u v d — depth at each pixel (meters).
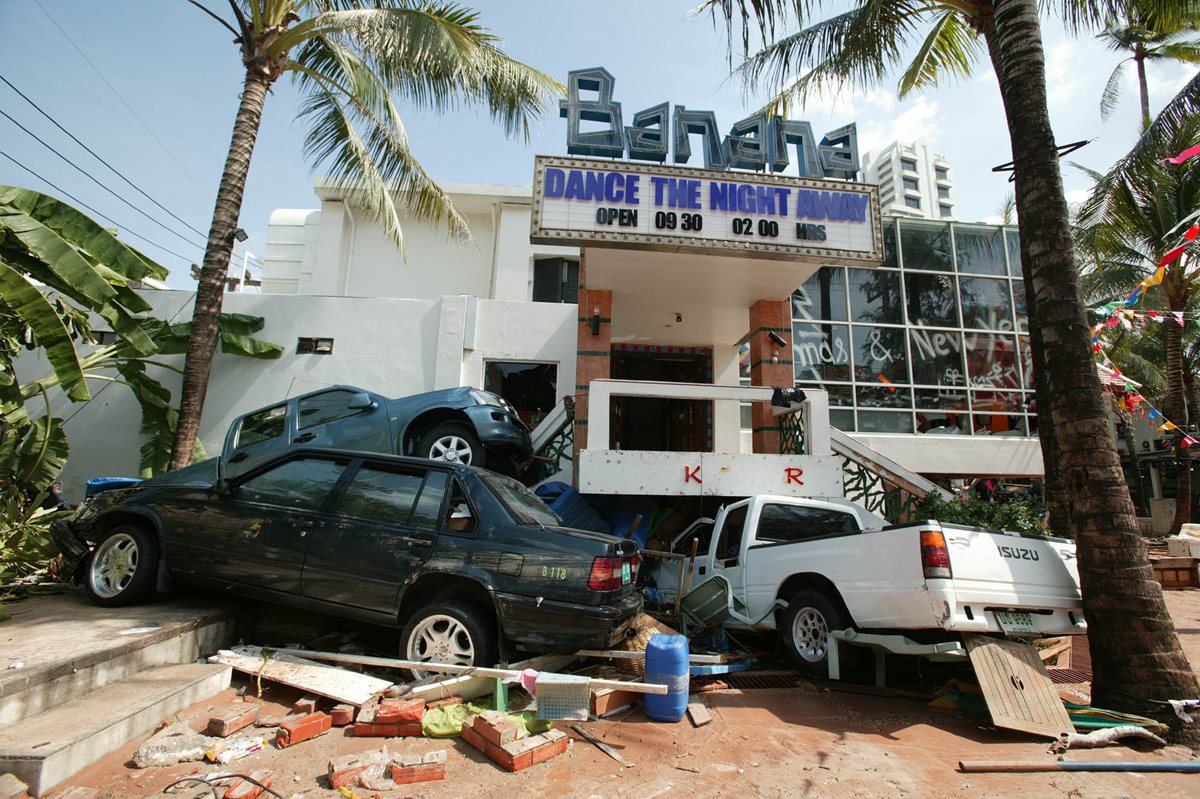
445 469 4.92
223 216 9.13
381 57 10.05
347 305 12.34
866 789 3.34
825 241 8.68
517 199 16.20
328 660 4.74
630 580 4.86
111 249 7.15
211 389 11.94
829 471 8.35
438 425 7.55
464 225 12.32
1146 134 11.88
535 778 3.32
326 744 3.62
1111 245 14.30
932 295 14.67
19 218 6.53
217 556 5.02
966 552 4.60
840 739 4.06
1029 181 5.47
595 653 4.56
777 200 8.71
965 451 13.38
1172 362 17.41
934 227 14.96
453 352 12.18
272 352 11.88
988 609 4.61
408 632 4.46
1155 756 3.86
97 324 11.84
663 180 8.57
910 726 4.35
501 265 15.88
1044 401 7.74
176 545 5.15
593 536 4.57
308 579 4.75
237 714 3.77
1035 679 4.36
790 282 9.71
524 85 10.41
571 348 12.53
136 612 4.96
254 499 5.12
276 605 5.47
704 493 8.11
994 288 14.93
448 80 10.39
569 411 10.16
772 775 3.48
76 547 5.56
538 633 4.27
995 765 3.61
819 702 4.80
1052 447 7.67
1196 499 22.05
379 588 4.58
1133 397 8.84
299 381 12.00
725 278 9.58
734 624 6.18
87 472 11.65
